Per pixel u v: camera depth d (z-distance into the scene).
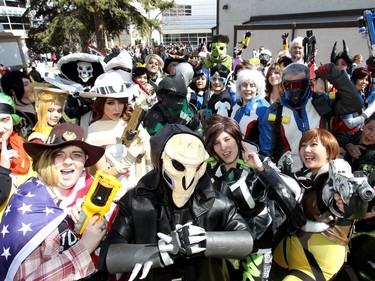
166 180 1.50
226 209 1.65
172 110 2.92
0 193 1.95
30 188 1.65
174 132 1.50
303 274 2.01
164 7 15.11
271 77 4.11
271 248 2.13
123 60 3.44
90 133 2.81
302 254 2.03
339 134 3.38
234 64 7.80
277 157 3.09
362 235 3.53
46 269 1.52
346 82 2.79
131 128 2.61
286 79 2.92
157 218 1.59
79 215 1.58
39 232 1.49
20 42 9.05
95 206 1.54
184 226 1.49
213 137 2.00
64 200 1.74
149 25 14.63
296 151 3.00
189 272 1.65
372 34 4.19
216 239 1.49
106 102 2.79
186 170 1.43
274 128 3.04
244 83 3.60
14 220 1.52
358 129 3.35
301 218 1.87
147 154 2.88
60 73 3.38
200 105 5.83
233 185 1.99
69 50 14.23
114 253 1.49
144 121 2.97
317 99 2.96
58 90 2.80
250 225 2.03
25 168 2.32
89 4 12.20
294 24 12.58
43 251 1.53
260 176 1.87
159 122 2.91
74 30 13.21
